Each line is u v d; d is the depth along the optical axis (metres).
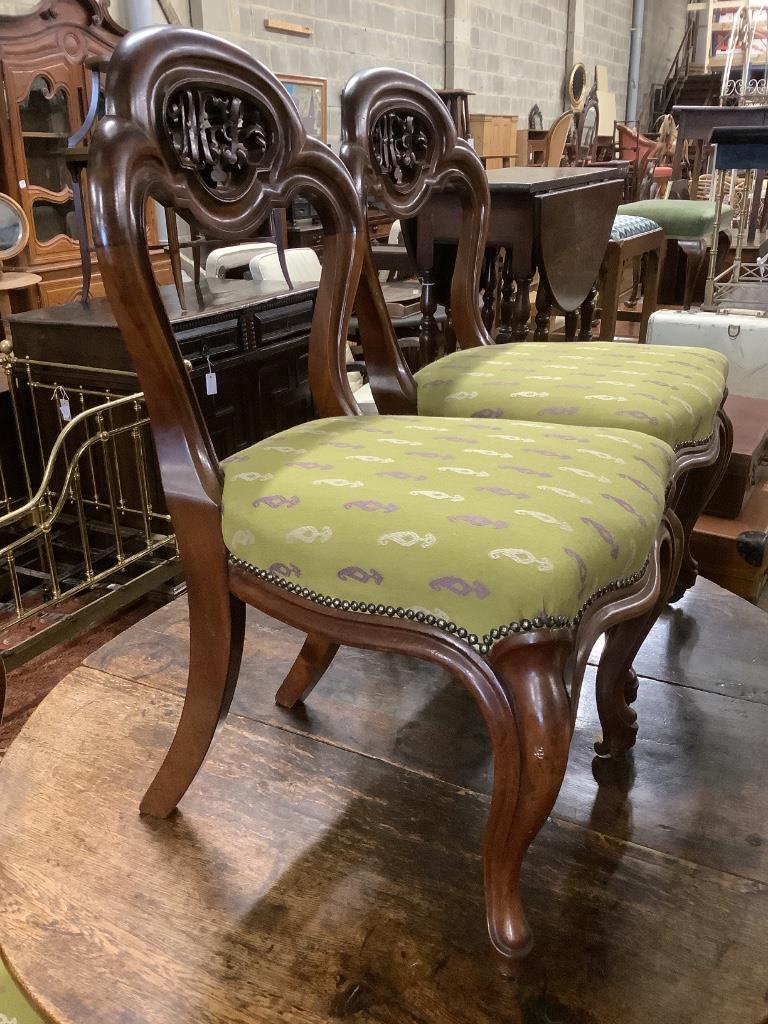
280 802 0.99
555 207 1.77
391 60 5.25
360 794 1.00
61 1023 0.72
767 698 1.16
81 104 3.12
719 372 1.26
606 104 8.80
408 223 1.83
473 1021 0.71
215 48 0.81
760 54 8.88
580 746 1.07
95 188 0.72
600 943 0.78
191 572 0.83
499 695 0.66
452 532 0.67
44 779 1.02
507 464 0.82
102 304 2.42
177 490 0.82
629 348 1.35
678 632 1.33
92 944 0.80
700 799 0.97
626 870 0.87
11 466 2.37
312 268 3.16
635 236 2.94
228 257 3.18
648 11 9.86
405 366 1.23
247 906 0.84
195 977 0.76
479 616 0.64
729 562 1.77
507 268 1.92
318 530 0.72
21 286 2.73
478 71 6.38
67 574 2.22
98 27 3.14
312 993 0.74
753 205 4.08
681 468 1.09
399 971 0.76
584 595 0.68
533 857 0.89
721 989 0.73
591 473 0.81
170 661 1.28
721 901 0.83
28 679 1.81
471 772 1.04
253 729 1.12
